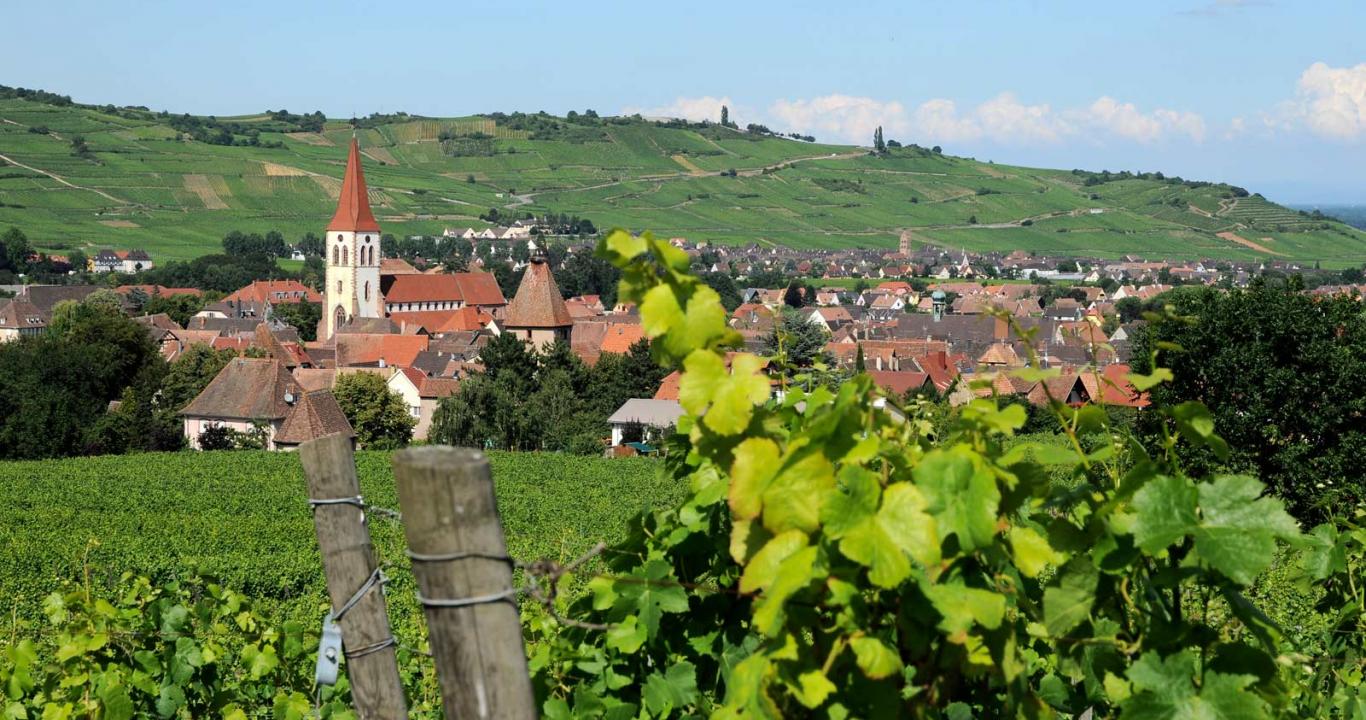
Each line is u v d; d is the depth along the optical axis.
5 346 79.50
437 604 3.45
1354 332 33.41
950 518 3.19
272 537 37.59
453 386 93.62
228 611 7.86
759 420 3.57
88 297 157.50
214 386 84.00
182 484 52.38
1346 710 4.96
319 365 124.44
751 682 3.31
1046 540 3.82
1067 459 3.57
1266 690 3.43
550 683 5.02
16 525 39.56
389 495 49.25
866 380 3.34
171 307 162.00
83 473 56.16
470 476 3.43
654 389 79.75
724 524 4.63
